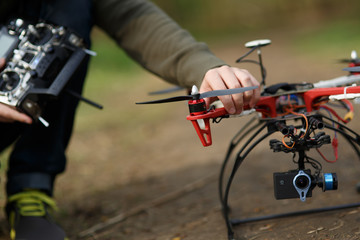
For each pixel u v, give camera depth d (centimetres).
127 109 775
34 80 218
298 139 191
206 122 194
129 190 376
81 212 332
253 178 352
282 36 1981
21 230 242
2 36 230
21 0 252
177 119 665
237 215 275
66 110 264
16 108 216
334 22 2138
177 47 240
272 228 242
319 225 234
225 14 2962
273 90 207
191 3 2962
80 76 263
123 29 266
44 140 259
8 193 260
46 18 249
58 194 382
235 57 1445
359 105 546
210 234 251
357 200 264
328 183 194
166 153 491
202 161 432
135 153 511
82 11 253
